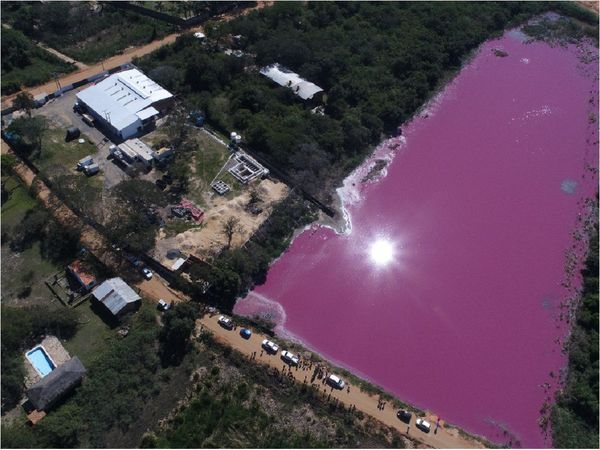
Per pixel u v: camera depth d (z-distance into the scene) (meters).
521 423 103.00
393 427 98.38
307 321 116.62
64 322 106.88
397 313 119.81
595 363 110.00
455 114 174.75
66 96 163.38
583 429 102.38
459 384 108.31
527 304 123.31
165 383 101.62
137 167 138.88
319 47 177.88
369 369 109.19
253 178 142.00
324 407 100.06
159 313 112.44
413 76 177.62
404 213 142.25
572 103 181.38
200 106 159.50
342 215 140.12
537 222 141.88
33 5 199.00
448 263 130.75
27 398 97.75
